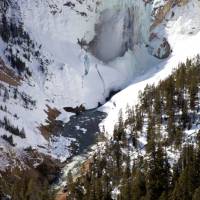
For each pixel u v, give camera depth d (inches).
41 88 5438.0
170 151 3865.7
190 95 4345.5
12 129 4384.8
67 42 6146.7
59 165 4333.2
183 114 4138.8
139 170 3622.0
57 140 4699.8
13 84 5098.4
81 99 5629.9
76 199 3644.2
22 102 4943.4
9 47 5511.8
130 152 4057.6
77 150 4571.9
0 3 5738.2
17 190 3725.4
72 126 5036.9
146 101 4626.0
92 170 3924.7
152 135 4028.1
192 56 5930.1
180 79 4635.8
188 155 3614.7
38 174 4143.7
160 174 3555.6
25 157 4227.4
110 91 5994.1
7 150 4143.7
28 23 5940.0
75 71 5836.6
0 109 4530.0
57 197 3848.4
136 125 4301.2
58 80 5644.7
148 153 3850.9
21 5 5959.6
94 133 4884.4
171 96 4377.5
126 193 3491.6
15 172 4001.0
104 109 5531.5
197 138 3895.2
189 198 3287.4
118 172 3796.8
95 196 3526.1
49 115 5098.4
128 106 4894.2
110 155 4052.7
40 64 5649.6
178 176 3533.5
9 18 5743.1
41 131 4714.6
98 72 6058.1
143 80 5935.0
